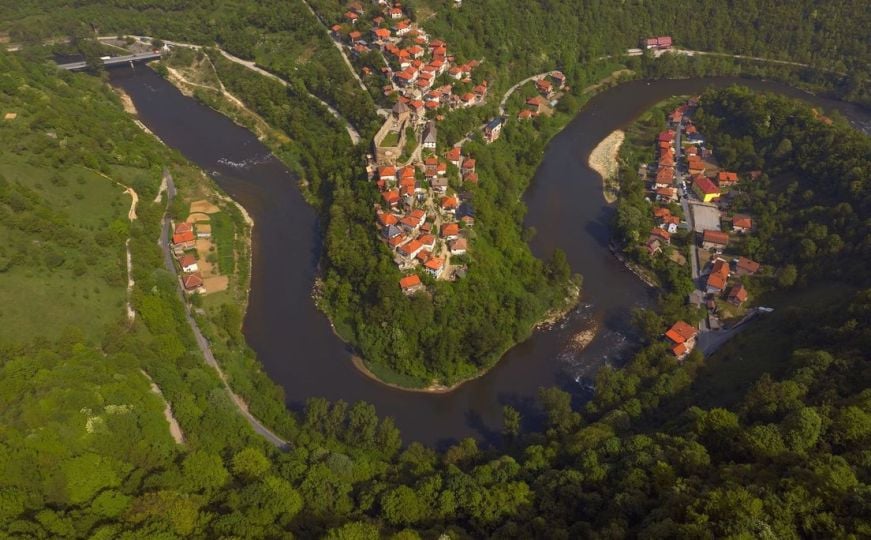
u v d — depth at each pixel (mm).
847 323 141625
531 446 135875
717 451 110938
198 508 105625
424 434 157875
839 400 113688
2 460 101375
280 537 101562
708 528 81688
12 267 155750
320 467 123250
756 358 157000
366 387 170250
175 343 156500
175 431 134375
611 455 121188
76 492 103812
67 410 116938
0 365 129500
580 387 170250
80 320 153625
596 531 99688
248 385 159500
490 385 171625
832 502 82688
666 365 160500
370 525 101312
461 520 114250
